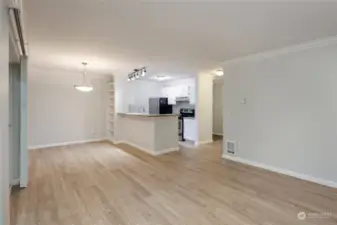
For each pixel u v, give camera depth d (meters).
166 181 3.55
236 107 4.72
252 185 3.36
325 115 3.28
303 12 2.28
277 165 3.97
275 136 3.98
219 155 5.35
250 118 4.43
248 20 2.49
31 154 5.39
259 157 4.29
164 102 6.90
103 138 7.45
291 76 3.69
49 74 6.25
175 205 2.70
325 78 3.27
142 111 7.92
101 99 7.37
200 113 6.80
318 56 3.34
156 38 3.14
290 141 3.74
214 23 2.58
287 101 3.76
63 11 2.24
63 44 3.41
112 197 2.93
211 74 6.81
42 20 2.47
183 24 2.61
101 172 4.02
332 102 3.20
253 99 4.35
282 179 3.61
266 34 2.98
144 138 5.90
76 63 4.95
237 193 3.06
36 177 3.73
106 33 2.92
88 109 7.08
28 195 2.99
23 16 2.33
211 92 7.10
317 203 2.74
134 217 2.41
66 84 6.59
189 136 7.55
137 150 5.91
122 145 6.58
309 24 2.61
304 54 3.51
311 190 3.14
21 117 3.28
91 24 2.60
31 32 2.87
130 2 2.05
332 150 3.22
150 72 6.37
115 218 2.39
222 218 2.39
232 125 4.84
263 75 4.14
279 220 2.35
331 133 3.23
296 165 3.68
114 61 4.71
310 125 3.46
